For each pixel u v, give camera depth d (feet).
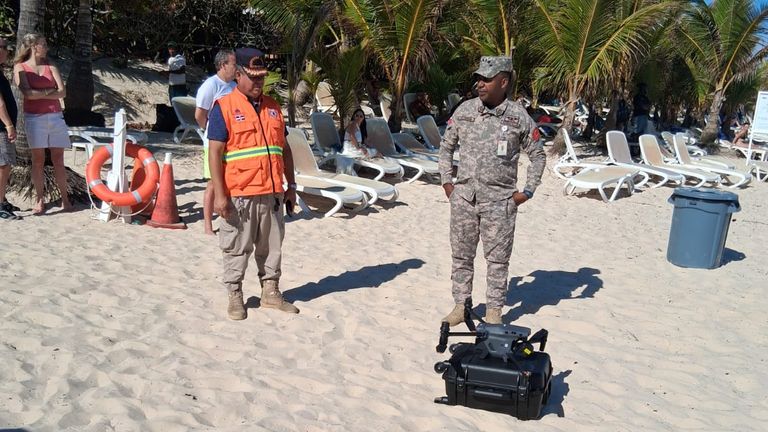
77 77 45.57
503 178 16.55
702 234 24.95
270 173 16.72
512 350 13.28
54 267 19.61
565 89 57.57
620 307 20.30
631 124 67.51
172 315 16.89
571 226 31.30
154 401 12.60
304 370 14.60
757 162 58.29
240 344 15.60
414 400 13.65
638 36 51.13
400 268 22.57
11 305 16.38
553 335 17.72
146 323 16.25
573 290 21.72
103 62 65.87
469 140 16.65
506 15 56.03
